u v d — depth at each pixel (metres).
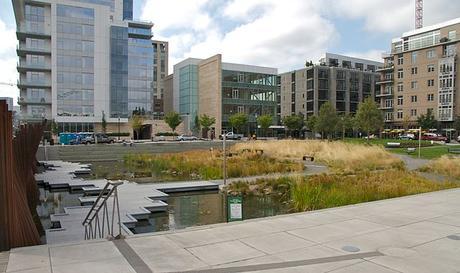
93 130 73.69
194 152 34.28
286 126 87.94
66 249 6.44
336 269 5.54
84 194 16.50
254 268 5.59
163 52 116.62
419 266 5.65
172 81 95.94
